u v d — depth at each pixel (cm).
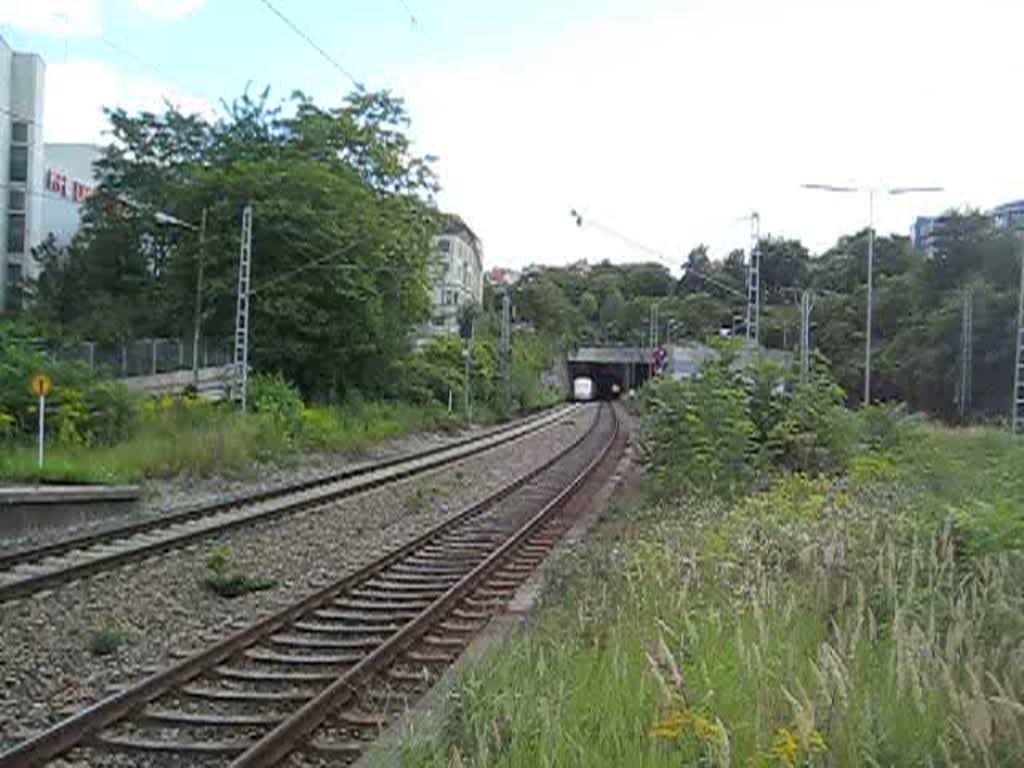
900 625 690
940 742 555
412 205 6056
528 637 1019
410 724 783
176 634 1198
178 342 5538
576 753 622
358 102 6181
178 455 2964
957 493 1678
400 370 6025
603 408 10944
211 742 820
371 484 2866
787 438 2369
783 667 709
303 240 5241
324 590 1361
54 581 1380
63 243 8369
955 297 7125
